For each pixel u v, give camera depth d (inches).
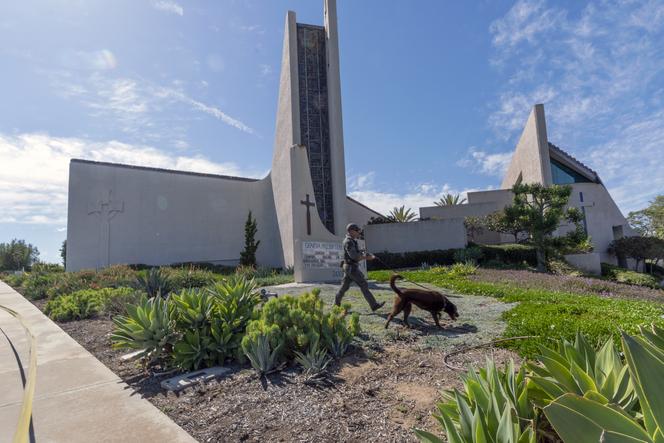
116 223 874.8
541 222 732.0
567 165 1225.4
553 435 71.2
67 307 308.7
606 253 1090.7
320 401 124.0
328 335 170.1
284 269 702.5
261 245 982.4
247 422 111.3
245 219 1006.4
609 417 50.5
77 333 250.5
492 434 66.4
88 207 855.7
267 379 145.8
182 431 104.0
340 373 149.3
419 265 861.8
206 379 147.9
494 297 346.3
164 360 171.8
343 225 913.5
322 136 964.6
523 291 365.7
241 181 1022.4
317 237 535.8
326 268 522.6
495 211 1139.3
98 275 530.3
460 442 63.8
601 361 80.7
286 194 813.9
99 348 208.5
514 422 67.2
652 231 1333.7
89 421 111.3
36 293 472.1
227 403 125.6
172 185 941.8
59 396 132.6
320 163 949.2
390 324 230.2
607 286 502.3
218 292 195.2
